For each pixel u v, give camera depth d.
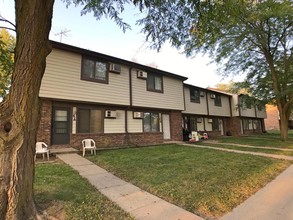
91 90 10.64
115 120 12.02
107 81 11.38
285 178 6.16
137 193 4.60
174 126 15.48
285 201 4.30
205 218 3.51
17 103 3.05
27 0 3.03
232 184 5.16
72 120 10.27
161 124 14.70
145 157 8.38
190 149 11.02
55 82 9.45
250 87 17.42
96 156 8.48
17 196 2.96
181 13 5.07
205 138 18.05
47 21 3.22
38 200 3.76
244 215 3.64
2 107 3.03
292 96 15.38
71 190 4.44
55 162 7.33
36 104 3.25
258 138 18.70
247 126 26.19
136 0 4.80
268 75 16.56
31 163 3.23
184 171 6.20
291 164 8.12
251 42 15.30
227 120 24.23
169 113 15.46
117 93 11.77
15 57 3.13
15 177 2.98
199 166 6.88
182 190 4.65
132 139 12.44
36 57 3.09
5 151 2.97
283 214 3.67
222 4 4.68
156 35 5.56
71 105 10.35
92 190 4.62
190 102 18.81
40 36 3.10
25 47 3.04
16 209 2.92
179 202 4.12
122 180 5.53
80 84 10.27
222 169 6.52
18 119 3.05
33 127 3.22
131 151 9.97
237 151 10.70
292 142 14.59
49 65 9.36
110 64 11.59
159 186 4.92
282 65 15.78
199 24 5.20
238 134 23.39
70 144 9.80
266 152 10.63
